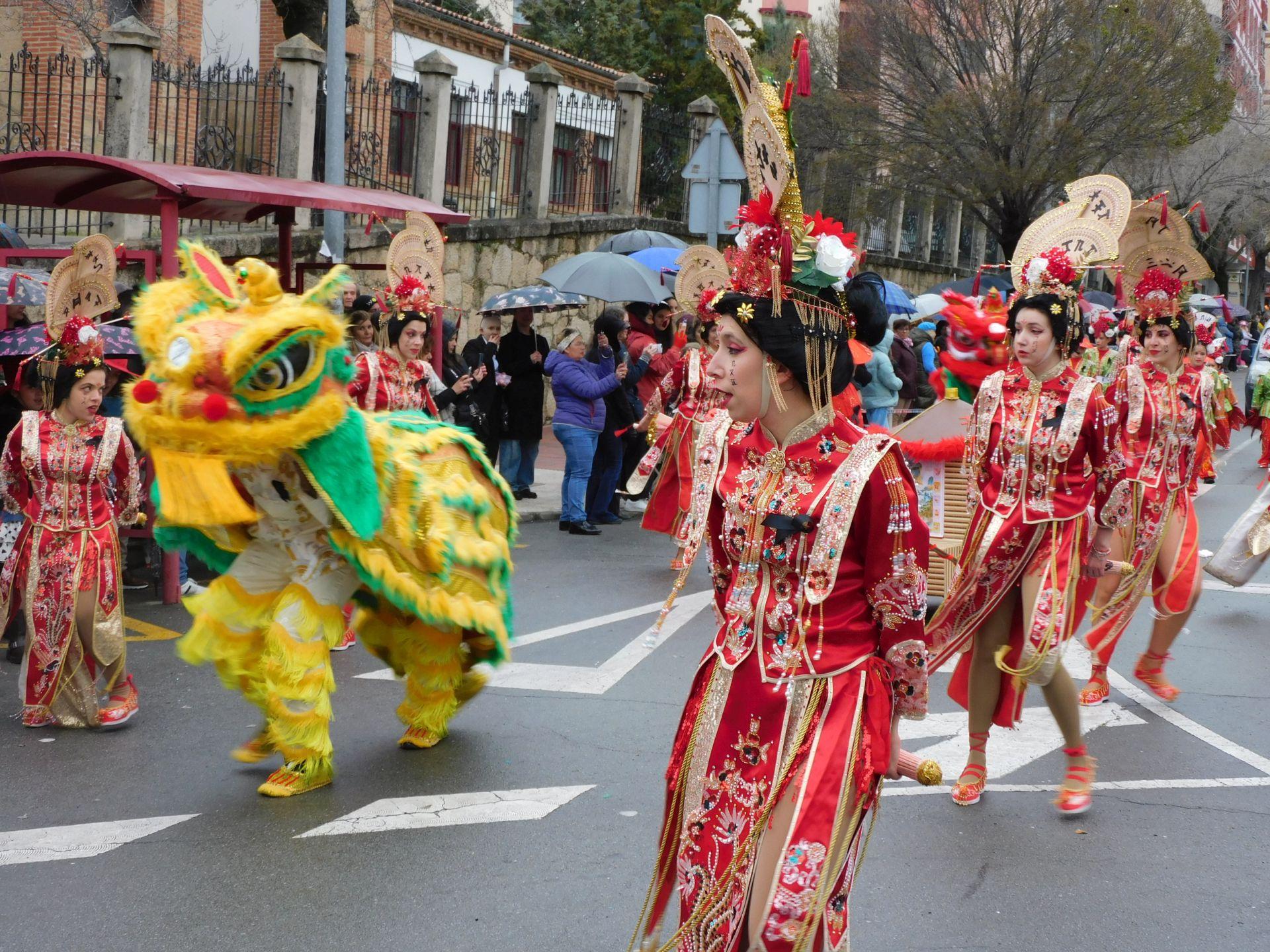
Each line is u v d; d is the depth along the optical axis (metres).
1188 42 26.55
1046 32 25.80
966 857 4.79
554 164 19.77
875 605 3.13
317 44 17.67
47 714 6.13
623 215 21.06
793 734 3.09
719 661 3.23
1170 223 7.82
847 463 3.09
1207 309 36.16
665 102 27.36
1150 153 27.38
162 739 6.01
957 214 33.69
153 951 4.01
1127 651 8.02
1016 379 5.36
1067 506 5.20
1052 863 4.75
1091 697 6.83
